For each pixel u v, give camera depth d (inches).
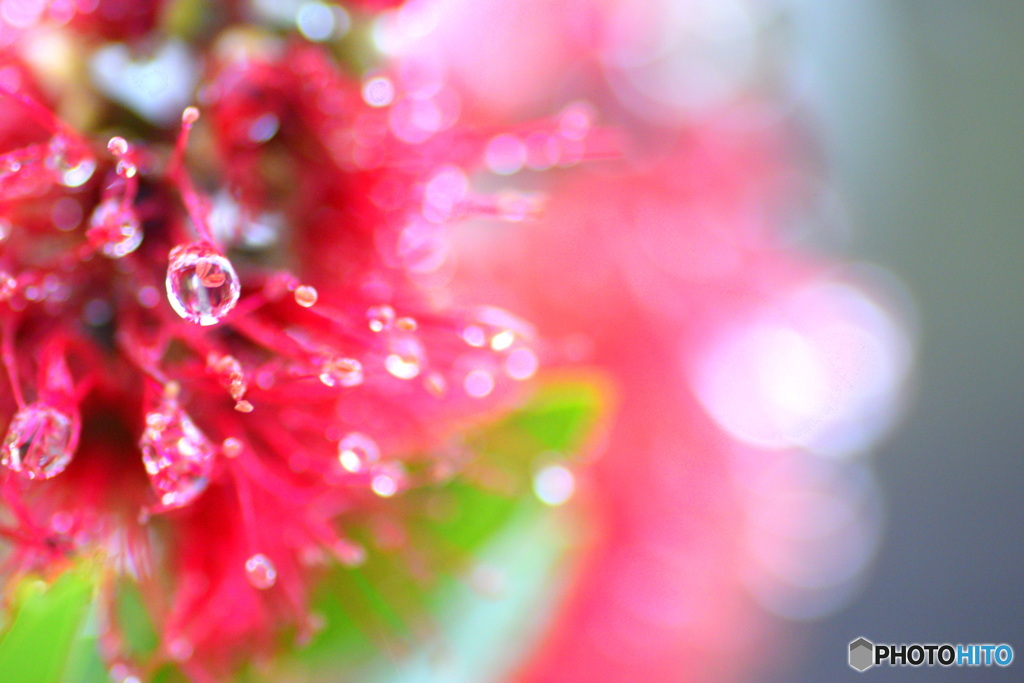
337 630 4.5
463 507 4.6
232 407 4.4
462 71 5.2
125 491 4.3
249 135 4.4
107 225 4.2
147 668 4.3
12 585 4.2
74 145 4.2
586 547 5.1
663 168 5.9
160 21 4.3
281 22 4.4
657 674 5.5
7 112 4.3
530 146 4.7
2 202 4.2
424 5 4.6
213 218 4.3
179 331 4.3
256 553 4.3
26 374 4.3
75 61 4.3
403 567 4.6
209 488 4.4
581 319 5.5
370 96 4.5
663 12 5.6
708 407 5.8
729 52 5.9
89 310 4.3
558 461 4.7
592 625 5.4
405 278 4.6
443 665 4.6
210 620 4.4
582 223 5.6
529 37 5.3
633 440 5.6
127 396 4.3
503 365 4.5
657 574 5.5
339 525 4.5
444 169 4.6
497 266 5.4
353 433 4.4
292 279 4.3
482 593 4.6
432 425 4.6
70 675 4.3
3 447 4.1
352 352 4.4
